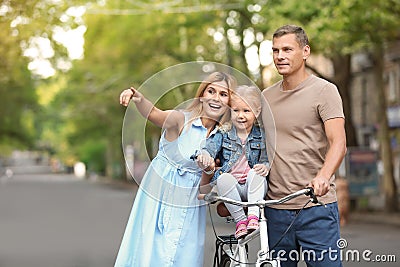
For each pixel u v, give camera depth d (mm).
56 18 40969
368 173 59469
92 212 62281
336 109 13328
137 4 68250
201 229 13922
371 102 97562
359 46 49344
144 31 78625
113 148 175750
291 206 13617
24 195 103000
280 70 13562
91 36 81312
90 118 150750
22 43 42031
